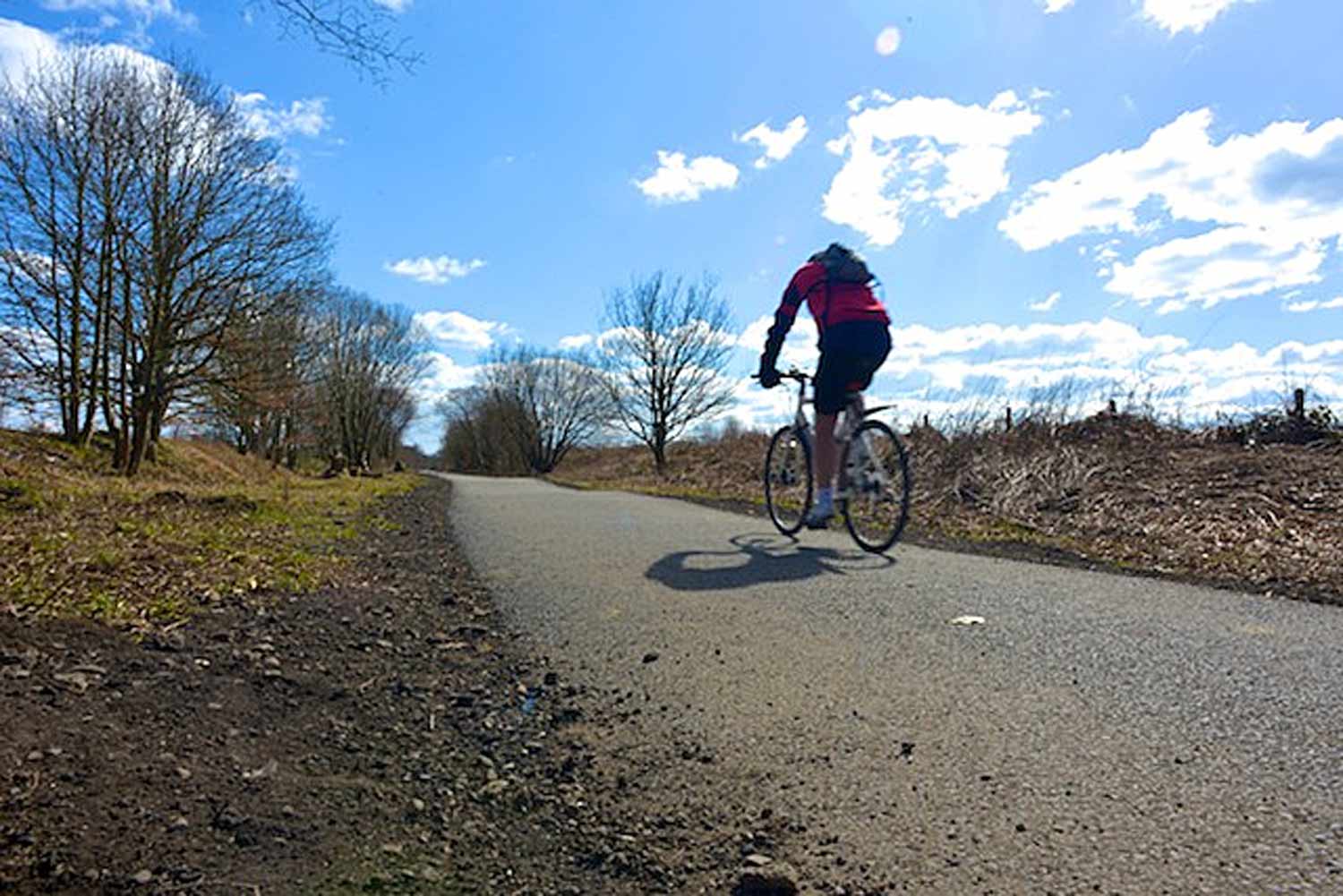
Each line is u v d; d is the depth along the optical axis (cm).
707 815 197
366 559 563
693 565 481
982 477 909
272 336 2275
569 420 7444
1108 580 418
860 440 543
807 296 545
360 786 214
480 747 243
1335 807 178
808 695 263
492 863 181
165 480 2073
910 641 312
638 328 3553
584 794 212
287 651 322
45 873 164
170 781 203
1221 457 823
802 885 166
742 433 2344
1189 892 152
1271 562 478
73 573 415
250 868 172
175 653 301
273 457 3544
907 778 205
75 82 1984
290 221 2175
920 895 159
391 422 7200
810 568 459
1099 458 877
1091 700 246
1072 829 177
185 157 2059
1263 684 252
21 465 1495
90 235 2041
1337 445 833
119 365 2114
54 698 242
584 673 302
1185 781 194
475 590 450
